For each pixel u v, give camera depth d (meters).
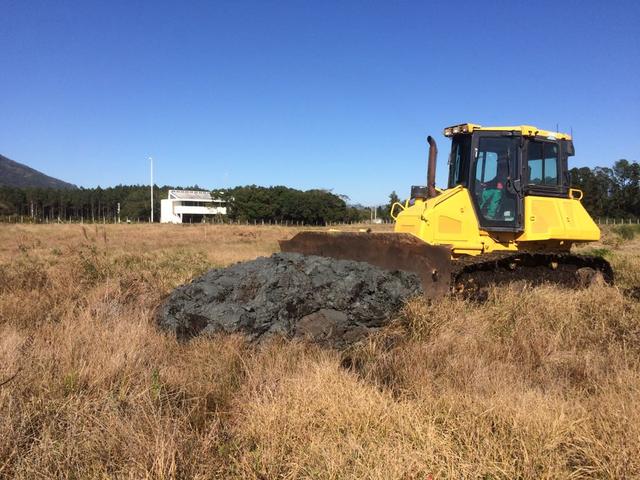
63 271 9.38
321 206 85.75
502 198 8.68
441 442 3.43
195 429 3.79
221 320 6.04
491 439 3.46
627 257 14.31
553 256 8.76
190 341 5.84
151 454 3.21
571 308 6.71
